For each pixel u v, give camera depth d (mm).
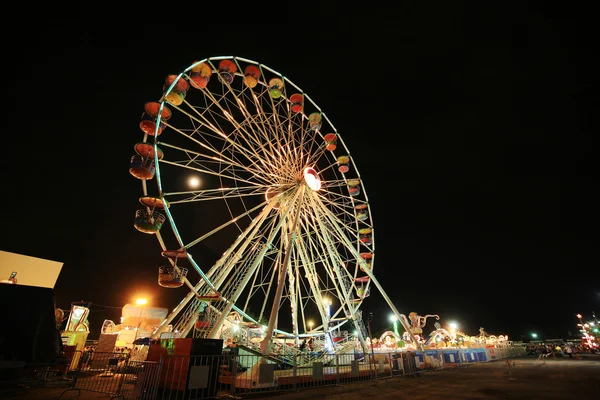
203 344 11398
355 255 22625
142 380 10188
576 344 52094
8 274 23000
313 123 23406
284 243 21953
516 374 18219
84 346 20594
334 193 23938
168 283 15016
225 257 17906
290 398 11031
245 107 20062
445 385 14180
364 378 15867
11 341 9773
